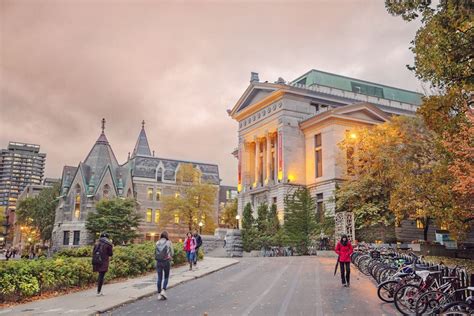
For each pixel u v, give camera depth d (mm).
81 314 12484
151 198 86625
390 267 16797
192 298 15898
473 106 21234
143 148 99938
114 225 60500
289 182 59719
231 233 56594
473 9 13578
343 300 15141
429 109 18766
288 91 62000
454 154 23625
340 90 70125
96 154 78062
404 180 34406
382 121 59344
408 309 12570
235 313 12945
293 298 15664
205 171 95312
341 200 49031
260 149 68062
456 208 25531
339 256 18906
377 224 46688
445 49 15484
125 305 14516
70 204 74062
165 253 15812
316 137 60656
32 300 15039
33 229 92938
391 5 16516
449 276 12336
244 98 70000
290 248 52656
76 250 29250
